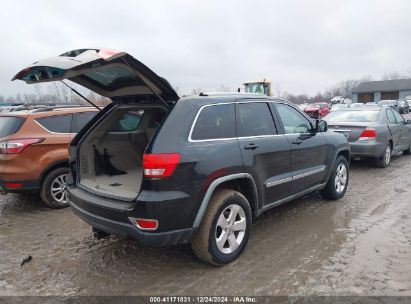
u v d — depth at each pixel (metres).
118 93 4.04
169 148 3.26
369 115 8.68
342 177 5.95
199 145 3.45
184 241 3.40
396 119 9.44
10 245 4.39
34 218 5.36
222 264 3.69
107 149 4.41
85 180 4.18
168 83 3.44
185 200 3.29
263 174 4.12
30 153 5.40
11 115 5.59
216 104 3.79
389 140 8.70
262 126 4.29
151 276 3.55
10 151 5.28
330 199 5.80
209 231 3.50
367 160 8.95
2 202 6.27
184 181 3.29
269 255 3.90
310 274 3.48
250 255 3.91
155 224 3.19
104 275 3.60
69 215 5.47
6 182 5.32
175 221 3.27
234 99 4.02
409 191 6.36
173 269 3.68
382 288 3.21
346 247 4.05
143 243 3.26
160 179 3.19
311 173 5.00
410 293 3.12
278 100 4.72
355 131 8.11
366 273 3.47
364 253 3.90
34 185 5.50
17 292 3.32
